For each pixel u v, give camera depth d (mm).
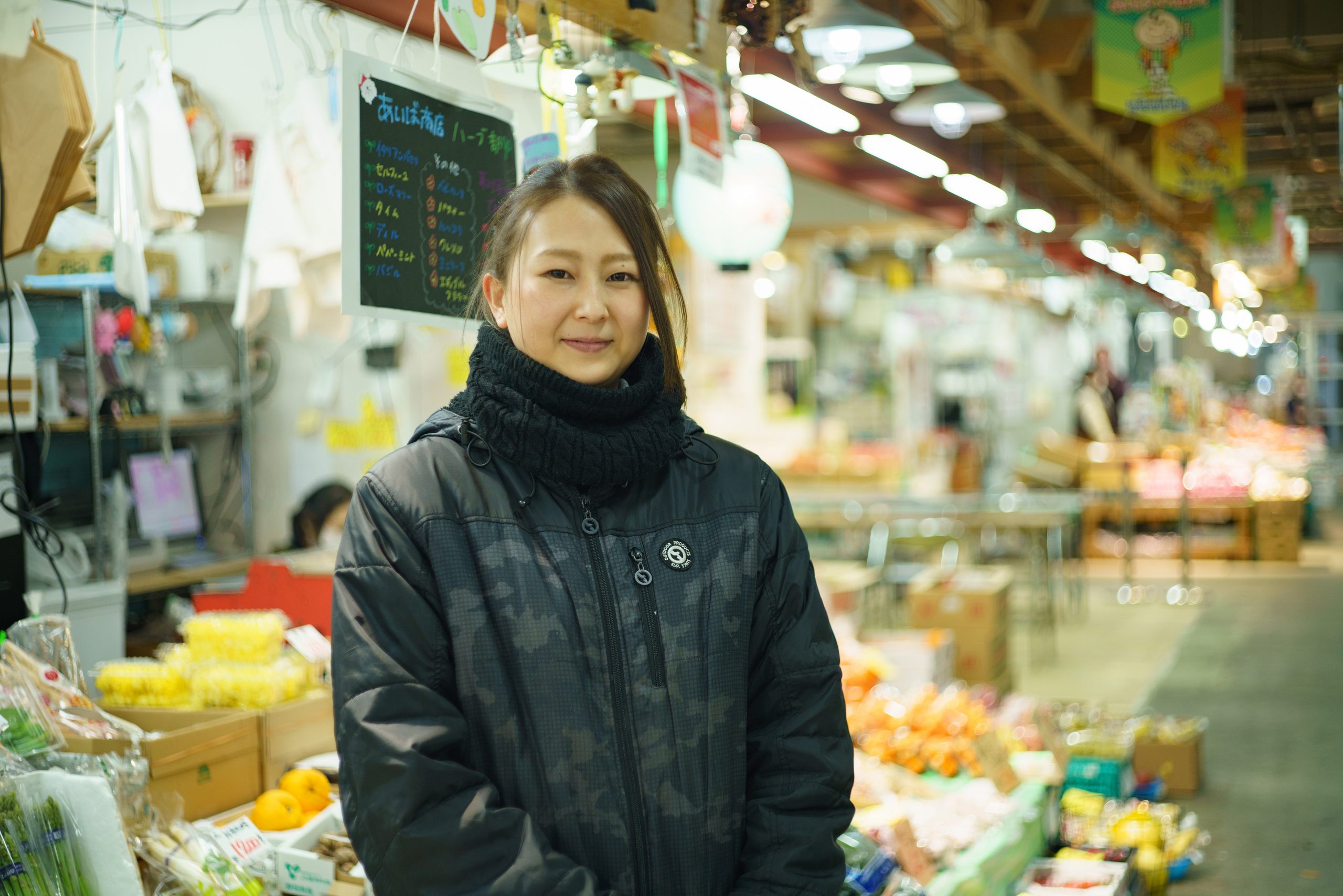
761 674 1640
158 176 3188
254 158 4469
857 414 14062
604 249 1562
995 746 3715
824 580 6387
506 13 2846
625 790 1492
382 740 1393
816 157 9078
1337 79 9312
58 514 4520
